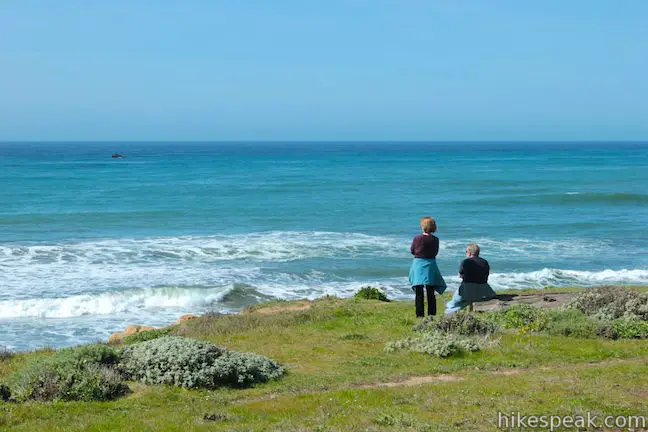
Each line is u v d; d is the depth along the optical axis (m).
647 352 10.55
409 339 11.54
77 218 45.66
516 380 8.74
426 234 13.46
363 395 8.22
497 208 52.81
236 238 37.72
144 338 13.76
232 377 9.30
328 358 10.80
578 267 30.59
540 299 15.22
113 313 21.91
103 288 25.28
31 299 23.05
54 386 8.55
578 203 56.31
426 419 7.15
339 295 24.67
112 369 9.17
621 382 8.43
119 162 130.38
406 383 9.11
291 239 37.56
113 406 8.21
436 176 90.38
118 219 45.50
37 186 71.06
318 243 36.16
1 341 18.23
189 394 8.72
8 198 57.94
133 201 56.53
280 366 10.05
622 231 41.09
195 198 59.41
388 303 17.62
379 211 50.69
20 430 7.19
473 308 14.12
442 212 50.25
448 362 10.19
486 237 38.62
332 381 9.24
